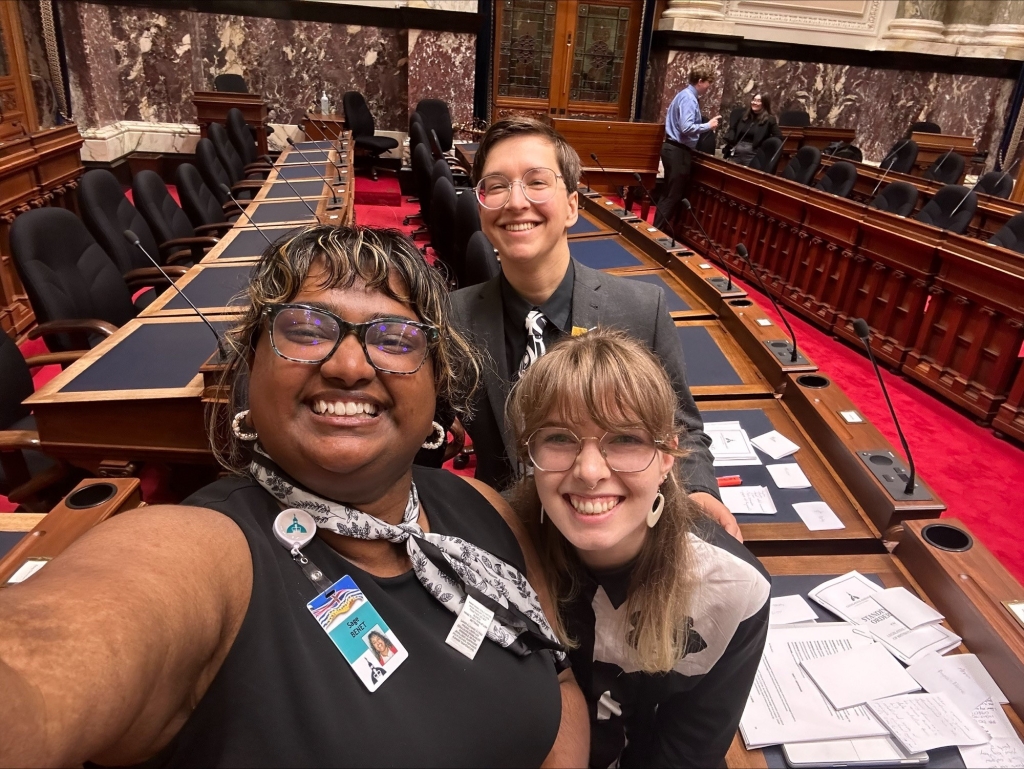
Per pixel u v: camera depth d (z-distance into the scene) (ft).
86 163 24.30
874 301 15.05
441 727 2.24
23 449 7.02
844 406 7.14
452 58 27.58
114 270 10.11
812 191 17.08
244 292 2.57
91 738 1.55
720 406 7.75
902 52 31.17
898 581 5.23
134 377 6.93
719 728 3.64
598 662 3.72
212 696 1.98
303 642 2.11
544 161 4.72
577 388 3.00
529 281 5.07
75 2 23.16
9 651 1.53
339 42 27.58
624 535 3.16
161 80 26.11
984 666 4.37
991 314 12.12
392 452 2.39
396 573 2.51
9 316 12.95
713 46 29.14
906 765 3.76
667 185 23.54
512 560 3.04
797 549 5.67
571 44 29.91
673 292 11.01
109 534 2.00
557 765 2.71
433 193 15.11
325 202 14.76
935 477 10.87
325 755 2.01
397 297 2.51
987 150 31.99
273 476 2.38
